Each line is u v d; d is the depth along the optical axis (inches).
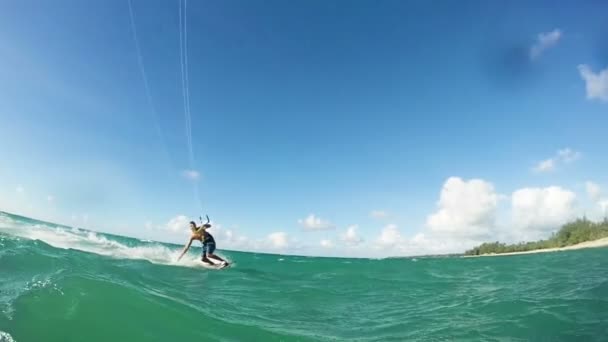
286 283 477.1
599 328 233.3
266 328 224.8
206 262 602.9
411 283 516.7
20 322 165.0
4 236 359.9
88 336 167.9
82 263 309.3
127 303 216.8
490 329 241.6
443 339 223.6
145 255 598.2
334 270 730.8
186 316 219.8
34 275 231.3
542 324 246.5
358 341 218.2
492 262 1148.5
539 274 578.2
